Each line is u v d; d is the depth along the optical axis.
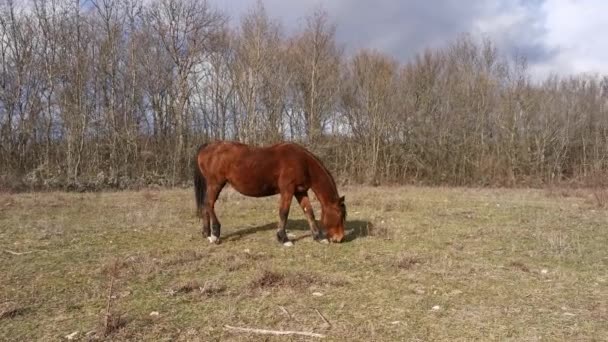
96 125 22.94
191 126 26.92
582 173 30.89
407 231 9.23
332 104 30.66
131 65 24.61
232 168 7.81
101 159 22.91
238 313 4.68
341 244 8.02
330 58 30.44
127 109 24.11
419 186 27.05
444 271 6.28
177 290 5.34
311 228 8.24
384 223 10.10
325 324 4.41
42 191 18.00
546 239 8.60
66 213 11.18
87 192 18.22
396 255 7.12
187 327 4.32
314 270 6.34
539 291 5.50
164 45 25.62
